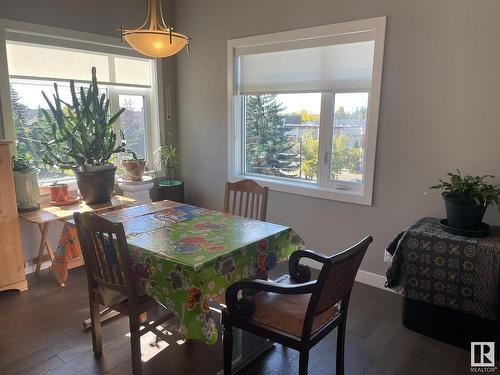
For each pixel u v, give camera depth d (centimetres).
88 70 361
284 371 208
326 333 175
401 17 266
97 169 320
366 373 205
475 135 250
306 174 352
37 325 249
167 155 417
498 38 233
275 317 175
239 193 302
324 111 327
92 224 184
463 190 225
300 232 350
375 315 264
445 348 227
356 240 315
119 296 201
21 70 317
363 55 293
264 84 357
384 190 293
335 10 297
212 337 163
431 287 230
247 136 393
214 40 384
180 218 240
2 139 303
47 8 318
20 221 318
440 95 259
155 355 219
